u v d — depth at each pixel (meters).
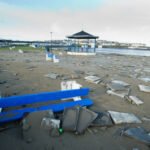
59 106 3.45
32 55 21.62
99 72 9.71
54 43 85.81
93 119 2.89
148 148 2.33
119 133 2.69
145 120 3.27
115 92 5.30
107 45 152.00
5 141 2.28
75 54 27.11
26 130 2.53
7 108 3.55
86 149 2.22
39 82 6.35
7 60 14.32
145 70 11.20
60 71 9.37
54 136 2.46
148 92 5.57
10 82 6.14
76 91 3.87
